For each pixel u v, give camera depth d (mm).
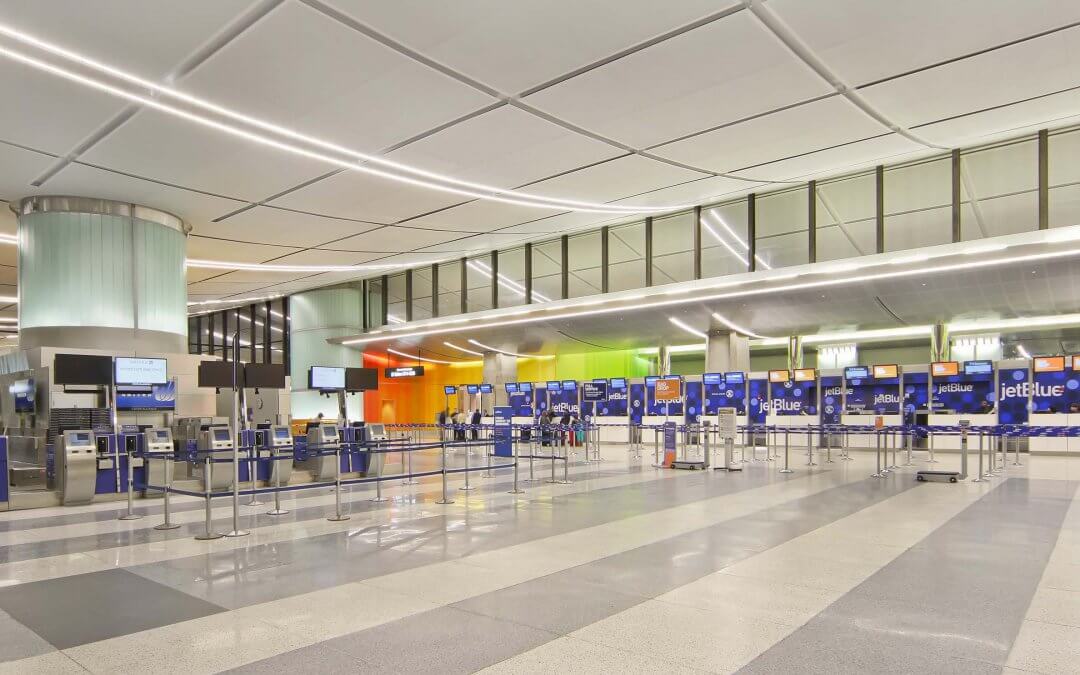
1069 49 8508
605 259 20609
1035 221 14930
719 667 3734
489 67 8523
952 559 6242
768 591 5215
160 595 5250
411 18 7316
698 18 7555
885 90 9727
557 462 17297
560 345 27172
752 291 17234
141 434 11586
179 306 15133
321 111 9680
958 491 11016
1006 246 13914
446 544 7051
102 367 11984
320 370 14617
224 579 5727
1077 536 7270
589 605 4895
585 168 12766
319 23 7355
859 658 3855
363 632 4348
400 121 10125
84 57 8016
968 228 15891
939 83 9523
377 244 19078
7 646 4164
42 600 5145
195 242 17797
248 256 19922
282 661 3869
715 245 18688
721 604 4895
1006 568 5895
